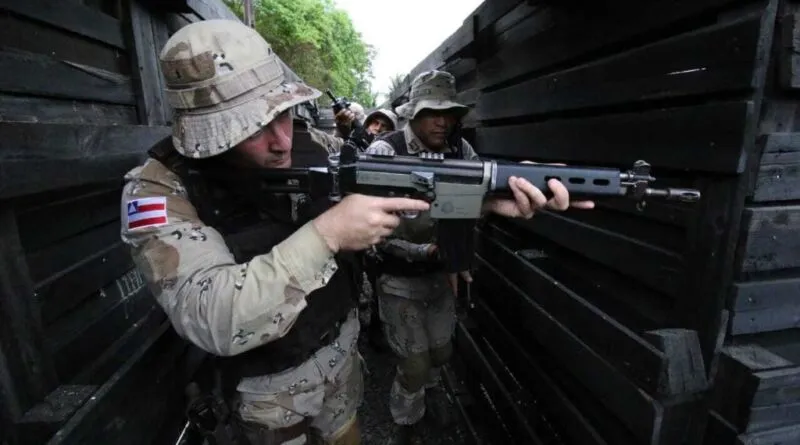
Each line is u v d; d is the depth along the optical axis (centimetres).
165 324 162
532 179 120
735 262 108
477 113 291
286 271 98
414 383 237
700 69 110
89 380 137
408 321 227
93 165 141
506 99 235
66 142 126
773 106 100
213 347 99
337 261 147
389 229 108
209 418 149
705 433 120
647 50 128
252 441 151
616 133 146
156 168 115
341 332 158
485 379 275
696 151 113
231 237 130
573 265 193
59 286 133
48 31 145
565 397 181
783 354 111
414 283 221
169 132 216
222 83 105
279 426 144
